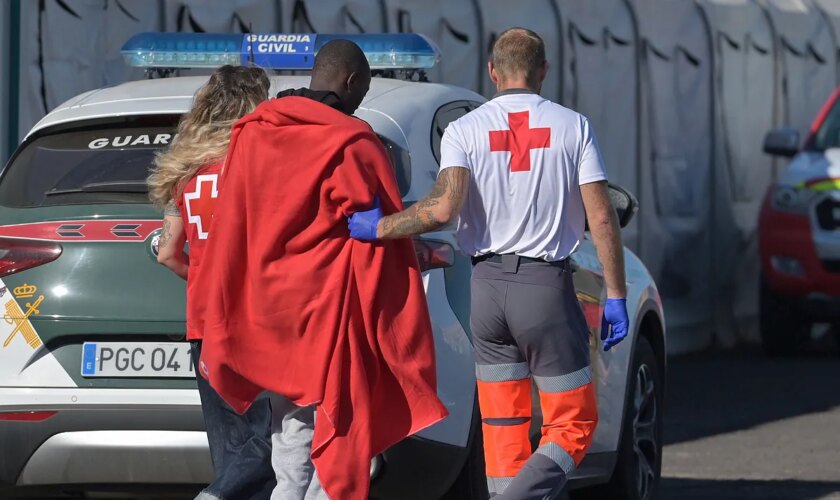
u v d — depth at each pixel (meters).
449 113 12.30
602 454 12.87
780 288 26.45
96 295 10.66
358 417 9.05
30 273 10.80
